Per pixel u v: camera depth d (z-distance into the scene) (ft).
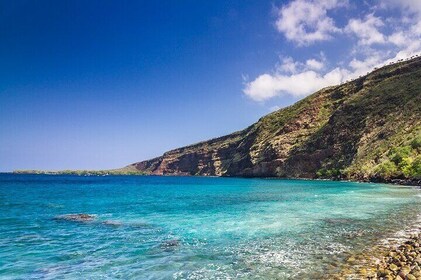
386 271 38.91
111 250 54.49
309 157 472.85
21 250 54.65
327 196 153.89
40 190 237.45
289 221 81.25
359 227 72.38
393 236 62.39
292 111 635.66
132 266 45.78
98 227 75.82
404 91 417.69
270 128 640.58
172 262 47.44
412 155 277.85
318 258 48.01
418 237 59.36
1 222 83.46
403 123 355.56
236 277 40.73
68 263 47.34
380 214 91.61
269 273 41.88
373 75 523.29
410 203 118.93
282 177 500.33
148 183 391.45
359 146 392.88
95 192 213.46
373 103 444.55
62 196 177.47
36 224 80.33
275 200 139.03
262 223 79.00
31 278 41.16
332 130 469.98
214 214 96.22
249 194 179.73
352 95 524.11
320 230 69.46
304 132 541.75
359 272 40.40
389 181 266.57
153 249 54.90
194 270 43.78
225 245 57.36
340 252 51.13
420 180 226.79
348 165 381.81
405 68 478.18
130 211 106.42
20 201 145.69
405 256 46.11
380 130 385.29
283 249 53.98
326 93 611.47
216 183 366.84
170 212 102.53
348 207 108.58
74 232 70.03
